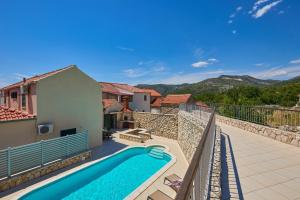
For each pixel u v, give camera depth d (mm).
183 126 20641
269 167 6348
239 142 9828
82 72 19484
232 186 5078
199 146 2996
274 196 4574
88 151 17000
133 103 42156
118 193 11930
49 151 14273
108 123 29719
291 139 9195
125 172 15266
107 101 31719
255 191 4809
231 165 6582
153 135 27859
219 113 21234
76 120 18969
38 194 11570
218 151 7207
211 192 4371
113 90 39031
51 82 16828
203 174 3414
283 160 6988
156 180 12578
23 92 17109
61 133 17672
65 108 17984
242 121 14578
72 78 18562
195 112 16188
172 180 11938
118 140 23859
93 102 20703
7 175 11781
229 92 38188
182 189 1604
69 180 13555
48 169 13703
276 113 11391
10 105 21016
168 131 26266
